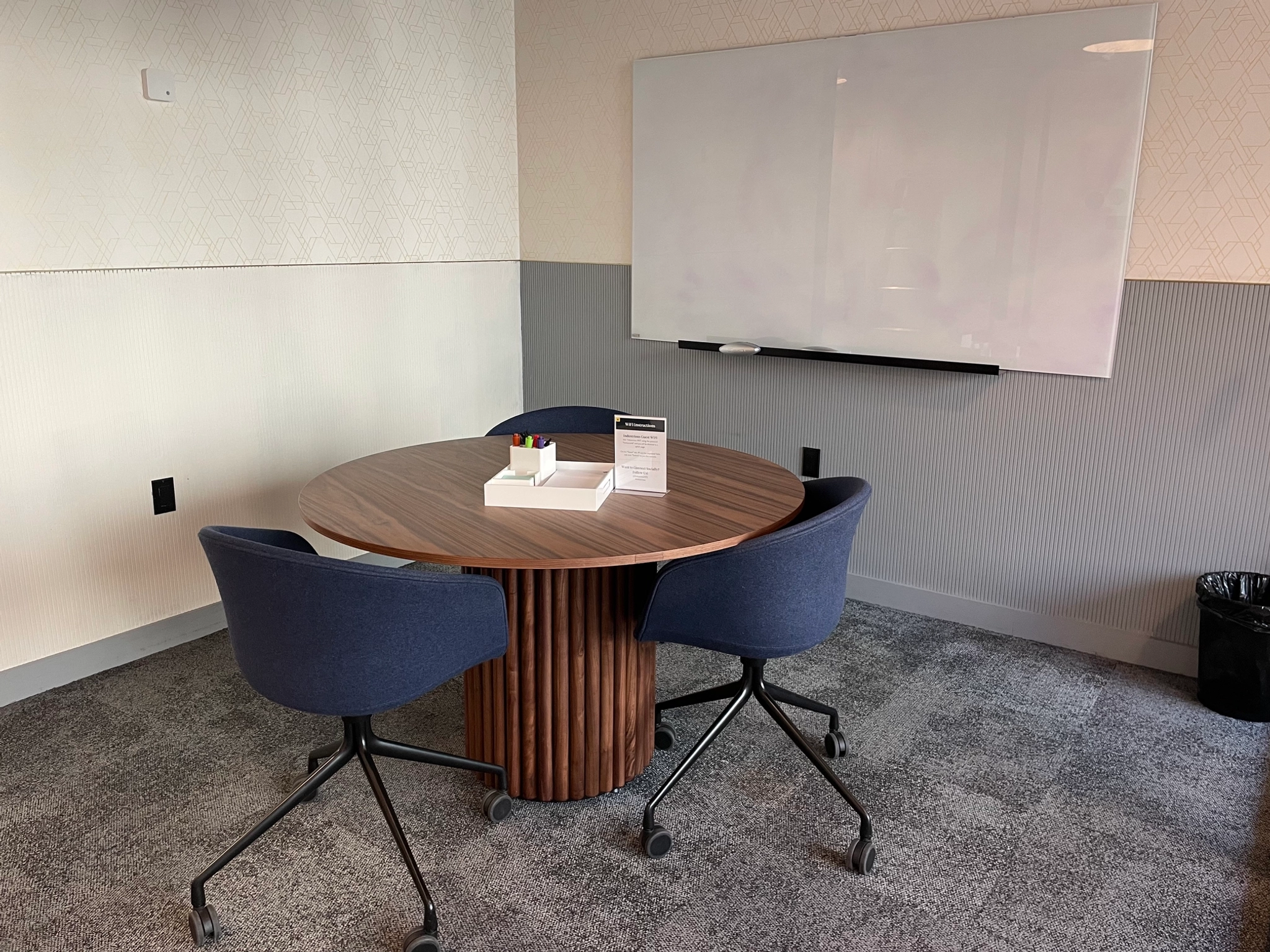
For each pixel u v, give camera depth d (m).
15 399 2.76
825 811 2.35
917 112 3.23
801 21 3.42
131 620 3.17
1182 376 2.96
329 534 2.05
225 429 3.34
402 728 2.75
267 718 2.81
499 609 2.01
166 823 2.30
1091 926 1.95
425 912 1.87
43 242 2.76
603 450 2.82
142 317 3.03
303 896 2.04
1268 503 2.89
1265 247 2.77
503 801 2.30
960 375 3.35
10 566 2.83
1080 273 3.05
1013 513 3.35
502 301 4.40
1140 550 3.13
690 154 3.76
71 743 2.66
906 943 1.91
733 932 1.93
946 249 3.28
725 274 3.79
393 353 3.90
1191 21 2.75
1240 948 1.89
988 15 3.06
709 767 2.55
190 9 3.00
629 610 2.31
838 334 3.57
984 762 2.58
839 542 2.11
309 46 3.38
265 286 3.38
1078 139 2.97
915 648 3.31
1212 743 2.68
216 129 3.14
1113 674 3.12
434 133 3.91
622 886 2.07
